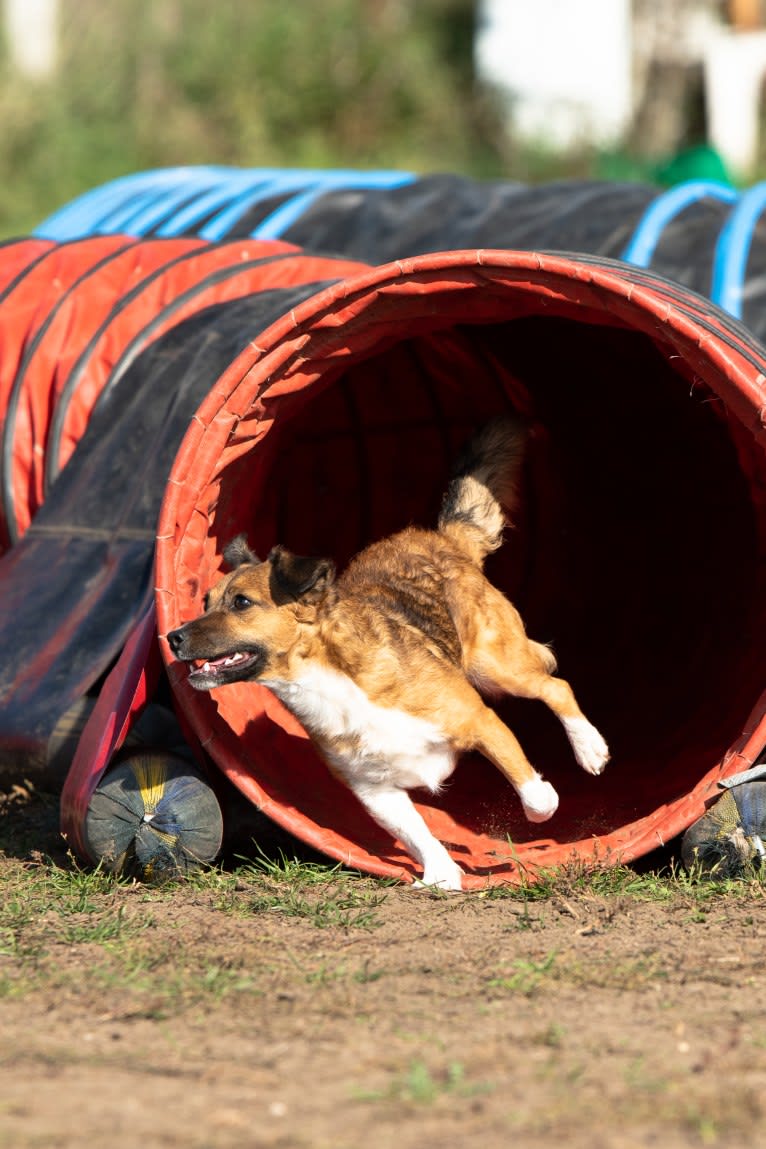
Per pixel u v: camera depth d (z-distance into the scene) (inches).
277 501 583.2
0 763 479.2
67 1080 253.1
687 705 532.1
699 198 745.6
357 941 349.7
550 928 359.6
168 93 1897.1
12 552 542.0
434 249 745.0
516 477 515.5
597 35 1884.8
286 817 406.3
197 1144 225.0
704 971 320.5
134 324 610.5
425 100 1910.7
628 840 405.4
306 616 392.5
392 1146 224.1
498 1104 241.1
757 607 488.4
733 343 390.0
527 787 398.3
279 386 417.4
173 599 402.0
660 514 617.0
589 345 556.4
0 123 1774.1
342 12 1967.3
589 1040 273.6
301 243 773.9
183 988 310.8
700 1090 246.8
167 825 410.6
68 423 592.4
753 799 390.9
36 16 1984.5
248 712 439.2
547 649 458.6
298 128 1878.7
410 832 408.8
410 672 394.9
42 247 736.3
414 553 440.1
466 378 603.2
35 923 370.6
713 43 1717.5
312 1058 265.0
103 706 430.0
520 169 1825.8
